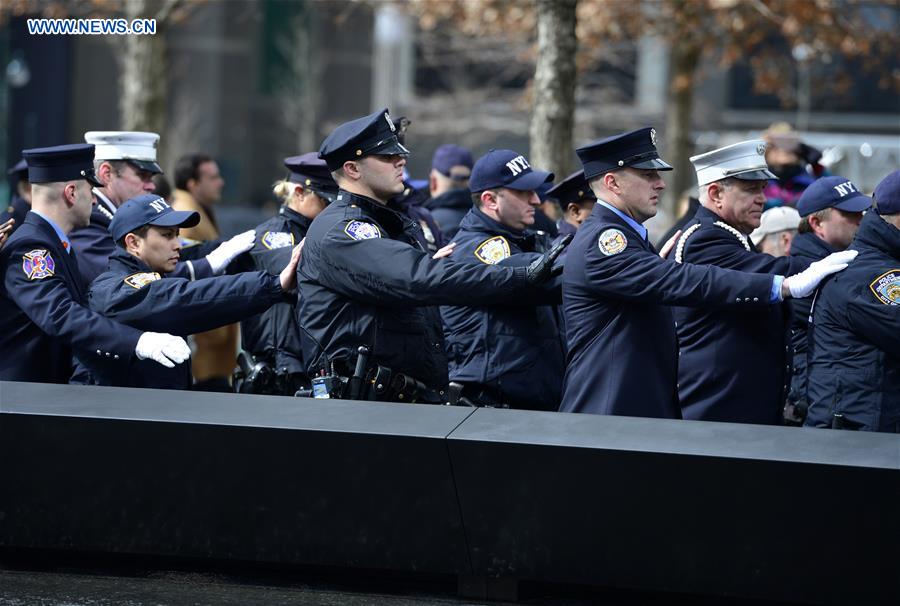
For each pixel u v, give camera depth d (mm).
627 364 13820
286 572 13016
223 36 116000
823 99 72500
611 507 11484
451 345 15883
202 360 24266
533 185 15797
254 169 118375
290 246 17078
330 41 117438
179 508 12328
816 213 16891
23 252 14703
